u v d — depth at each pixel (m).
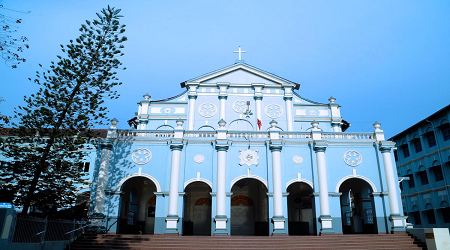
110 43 18.11
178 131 21.41
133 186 23.81
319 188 20.36
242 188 25.61
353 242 17.39
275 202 19.89
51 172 16.97
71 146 17.36
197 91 27.48
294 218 25.17
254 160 21.03
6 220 11.20
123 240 17.20
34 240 13.26
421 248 16.92
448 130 27.86
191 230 24.27
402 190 34.19
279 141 21.02
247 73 28.31
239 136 21.78
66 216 19.42
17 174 17.20
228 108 27.02
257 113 26.84
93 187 20.28
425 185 30.52
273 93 27.75
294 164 21.05
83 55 17.86
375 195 20.58
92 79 18.08
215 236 18.05
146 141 21.20
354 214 24.72
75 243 16.92
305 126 27.44
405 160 33.78
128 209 23.67
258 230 24.00
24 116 16.56
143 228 24.45
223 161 20.58
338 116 27.75
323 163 20.75
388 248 16.80
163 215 19.75
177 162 20.50
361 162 21.28
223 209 19.67
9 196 16.28
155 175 20.58
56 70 17.08
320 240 17.47
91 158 28.95
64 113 17.47
